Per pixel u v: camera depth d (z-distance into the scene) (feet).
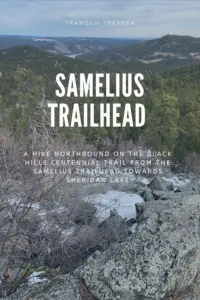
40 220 19.49
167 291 14.05
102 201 32.40
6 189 18.63
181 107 82.23
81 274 15.30
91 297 14.78
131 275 14.34
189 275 14.69
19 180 19.42
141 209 28.07
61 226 20.03
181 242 14.75
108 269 14.82
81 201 23.71
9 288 17.39
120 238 21.83
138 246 15.15
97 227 22.77
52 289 15.40
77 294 14.96
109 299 14.19
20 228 17.89
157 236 15.23
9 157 19.74
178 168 57.77
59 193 20.83
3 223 18.25
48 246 18.19
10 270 18.22
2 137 22.03
